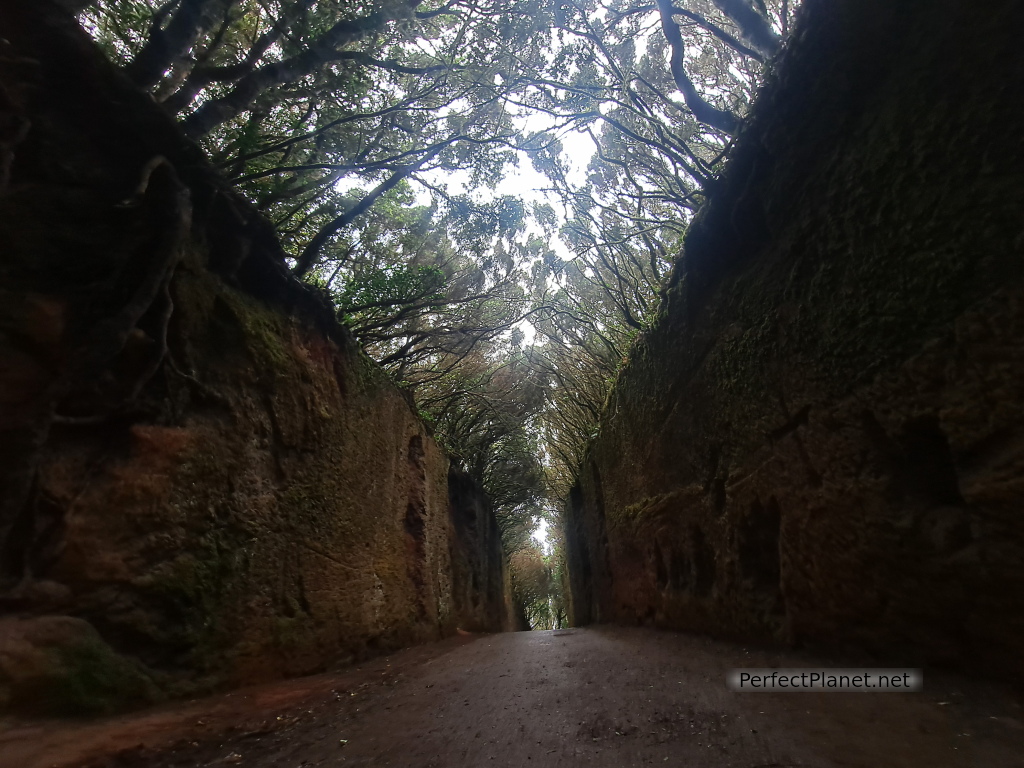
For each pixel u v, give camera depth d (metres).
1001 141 2.95
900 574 3.65
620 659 6.18
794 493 4.77
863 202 3.91
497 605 27.19
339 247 10.40
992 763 2.24
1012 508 2.88
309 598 6.39
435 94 8.85
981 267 3.02
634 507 10.83
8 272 3.77
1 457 3.49
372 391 9.53
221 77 6.06
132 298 4.20
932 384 3.32
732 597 6.16
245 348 5.71
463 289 12.58
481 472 24.42
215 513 4.93
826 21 4.26
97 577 3.81
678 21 8.73
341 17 6.76
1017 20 2.89
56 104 4.22
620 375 11.96
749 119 5.62
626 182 11.05
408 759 2.93
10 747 2.80
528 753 2.91
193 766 2.89
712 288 6.77
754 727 3.04
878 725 2.84
